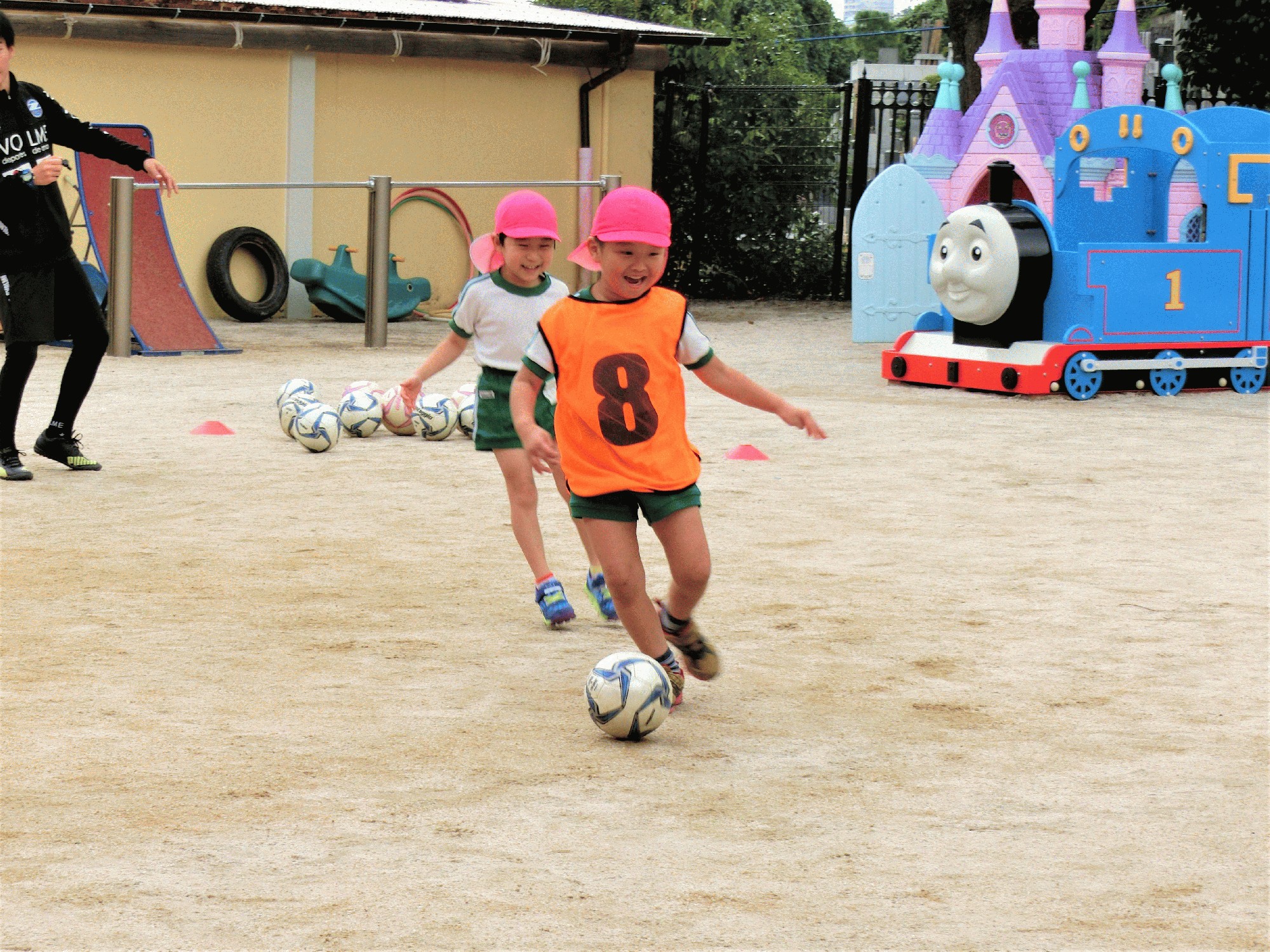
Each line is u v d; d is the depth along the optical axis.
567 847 4.12
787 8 51.28
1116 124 15.85
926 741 5.05
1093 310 14.49
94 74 21.09
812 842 4.17
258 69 22.36
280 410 11.51
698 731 5.14
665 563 7.62
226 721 5.16
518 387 5.43
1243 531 8.52
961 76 20.28
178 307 18.03
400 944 3.52
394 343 19.42
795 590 7.09
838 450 11.27
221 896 3.77
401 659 5.96
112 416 12.59
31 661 5.83
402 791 4.53
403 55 23.16
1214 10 26.89
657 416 5.27
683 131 28.47
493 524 8.58
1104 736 5.11
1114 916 3.71
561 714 5.32
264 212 22.72
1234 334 15.22
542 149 25.16
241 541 8.03
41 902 3.73
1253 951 3.53
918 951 3.51
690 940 3.55
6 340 9.61
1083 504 9.28
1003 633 6.39
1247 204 15.17
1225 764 4.82
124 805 4.38
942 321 16.28
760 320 24.11
